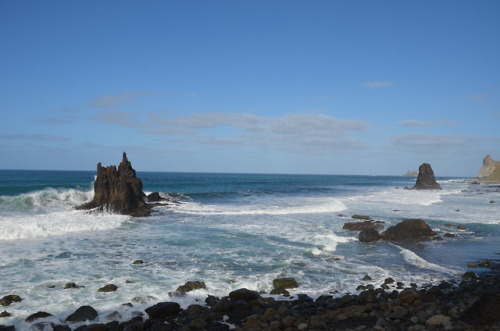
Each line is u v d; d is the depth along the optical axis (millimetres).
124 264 14016
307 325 8898
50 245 16766
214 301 10391
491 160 145750
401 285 12477
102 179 28656
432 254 17938
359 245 19297
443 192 65438
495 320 9336
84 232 20312
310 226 23812
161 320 9164
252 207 33781
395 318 9383
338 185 94312
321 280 12945
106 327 8469
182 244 17797
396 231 21500
